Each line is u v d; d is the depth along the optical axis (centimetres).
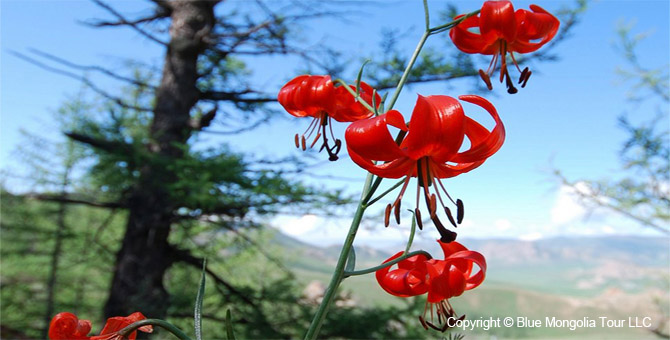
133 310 609
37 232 960
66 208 956
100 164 680
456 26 163
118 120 655
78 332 116
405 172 117
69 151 934
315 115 168
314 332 123
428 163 114
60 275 992
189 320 762
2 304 934
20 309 951
